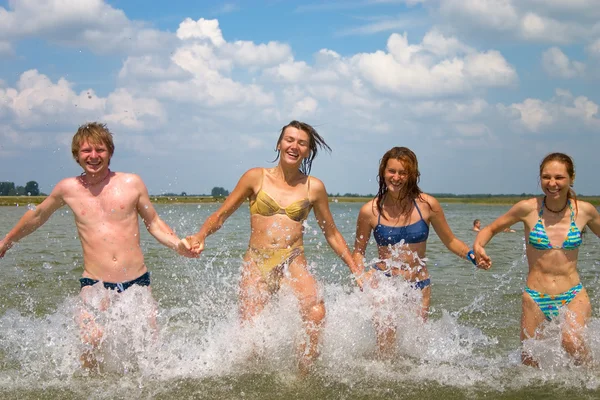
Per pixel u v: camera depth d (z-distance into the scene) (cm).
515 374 441
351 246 1102
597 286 771
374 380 425
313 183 503
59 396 389
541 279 485
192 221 1766
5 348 487
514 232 1852
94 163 463
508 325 590
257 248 491
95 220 468
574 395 398
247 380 422
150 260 973
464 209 6303
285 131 491
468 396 396
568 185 474
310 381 421
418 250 509
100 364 445
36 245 1180
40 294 699
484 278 849
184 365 448
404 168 491
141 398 387
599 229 488
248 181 494
